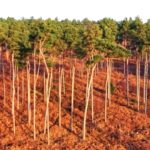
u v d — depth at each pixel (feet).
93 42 185.78
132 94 247.29
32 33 193.98
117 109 221.46
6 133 192.95
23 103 230.68
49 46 197.26
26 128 198.59
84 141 184.44
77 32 217.97
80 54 194.70
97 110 220.23
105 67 318.45
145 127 198.49
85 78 275.59
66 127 199.72
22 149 176.86
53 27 201.77
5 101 234.17
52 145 180.86
